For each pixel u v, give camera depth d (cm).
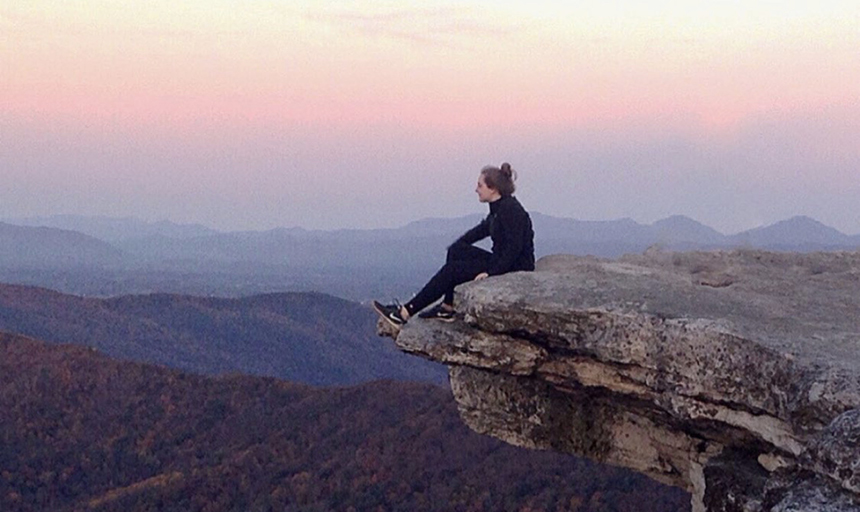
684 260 1190
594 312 892
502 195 1032
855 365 720
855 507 587
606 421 1030
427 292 1045
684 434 953
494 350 963
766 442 809
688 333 826
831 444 623
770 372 761
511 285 969
